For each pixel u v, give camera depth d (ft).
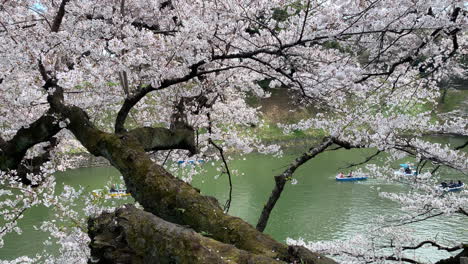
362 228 51.03
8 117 19.60
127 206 9.09
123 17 15.47
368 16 14.42
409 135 22.85
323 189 70.54
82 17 16.25
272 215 58.18
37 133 15.43
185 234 7.56
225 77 21.94
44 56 14.16
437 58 19.49
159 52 15.15
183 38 13.93
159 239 7.69
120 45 13.51
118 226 8.59
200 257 7.10
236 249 7.57
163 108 24.97
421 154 20.39
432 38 16.14
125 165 11.62
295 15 15.67
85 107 20.44
